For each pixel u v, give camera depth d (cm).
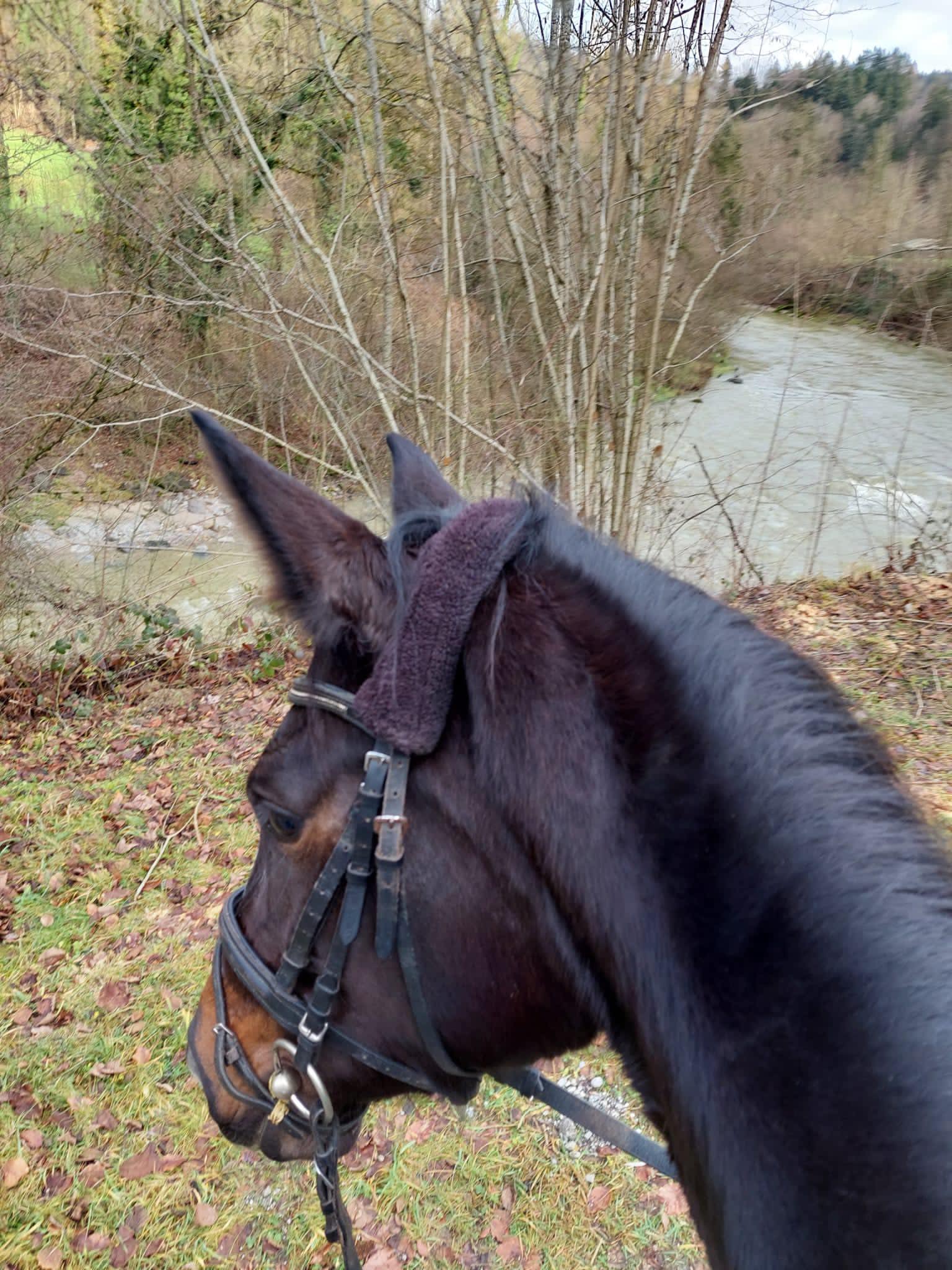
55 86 877
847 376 1466
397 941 126
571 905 111
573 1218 280
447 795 118
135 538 981
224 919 160
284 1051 155
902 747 477
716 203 882
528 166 638
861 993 94
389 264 611
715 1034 102
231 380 965
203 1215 286
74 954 406
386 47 670
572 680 114
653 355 641
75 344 828
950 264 1412
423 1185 292
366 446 808
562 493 620
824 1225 93
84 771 579
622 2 534
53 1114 324
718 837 105
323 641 125
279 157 824
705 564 824
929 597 703
